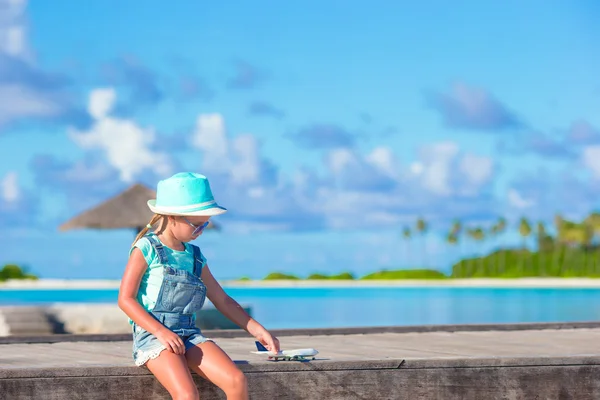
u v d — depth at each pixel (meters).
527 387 4.45
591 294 54.78
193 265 3.98
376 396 4.25
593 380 4.54
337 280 92.50
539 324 7.49
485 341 6.02
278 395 4.10
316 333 6.93
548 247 102.19
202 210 3.86
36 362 4.32
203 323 10.12
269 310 37.38
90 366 3.91
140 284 3.88
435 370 4.33
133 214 11.69
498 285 81.12
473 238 104.81
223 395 3.97
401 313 33.97
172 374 3.65
